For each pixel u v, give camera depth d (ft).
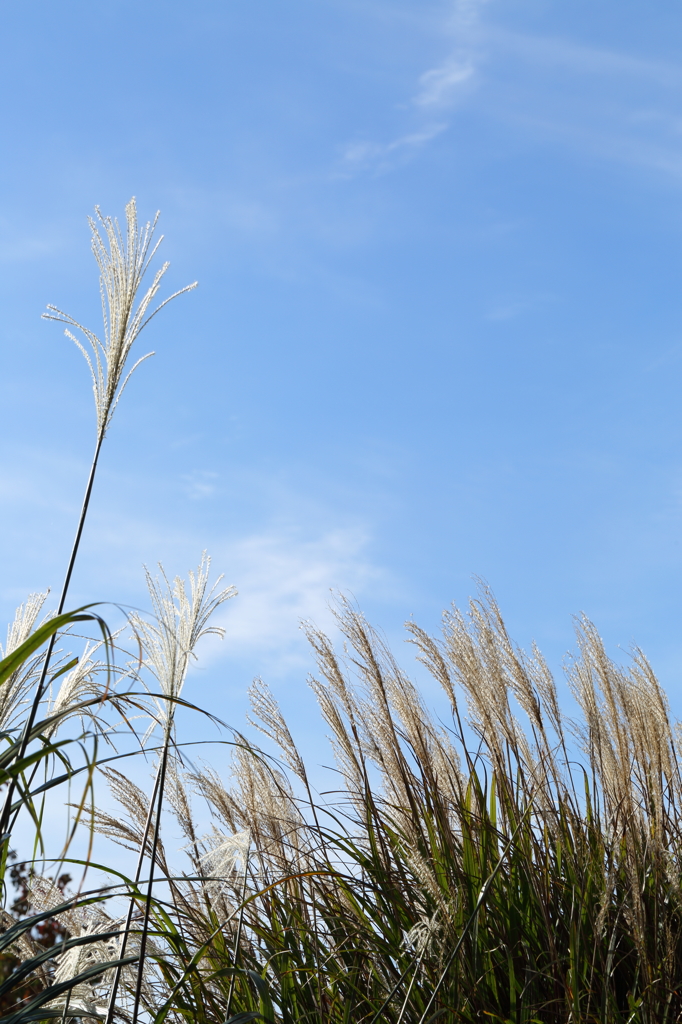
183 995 10.10
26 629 8.48
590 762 10.16
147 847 10.27
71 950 7.76
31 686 8.41
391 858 10.94
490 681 11.37
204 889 10.80
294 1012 10.24
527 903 10.48
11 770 6.14
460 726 11.68
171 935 9.45
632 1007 9.06
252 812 11.10
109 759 7.95
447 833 10.39
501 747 11.55
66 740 6.26
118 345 8.04
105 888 8.23
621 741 10.14
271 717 11.78
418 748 10.77
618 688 10.60
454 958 9.41
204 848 10.82
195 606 9.34
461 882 10.00
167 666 9.11
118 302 8.13
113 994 7.91
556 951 9.95
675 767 12.09
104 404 8.02
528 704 11.26
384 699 11.03
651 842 10.50
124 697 7.52
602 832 9.93
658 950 9.84
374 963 10.17
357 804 11.64
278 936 10.94
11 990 7.62
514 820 11.03
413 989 9.70
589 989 8.84
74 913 8.90
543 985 9.82
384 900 10.48
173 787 10.65
